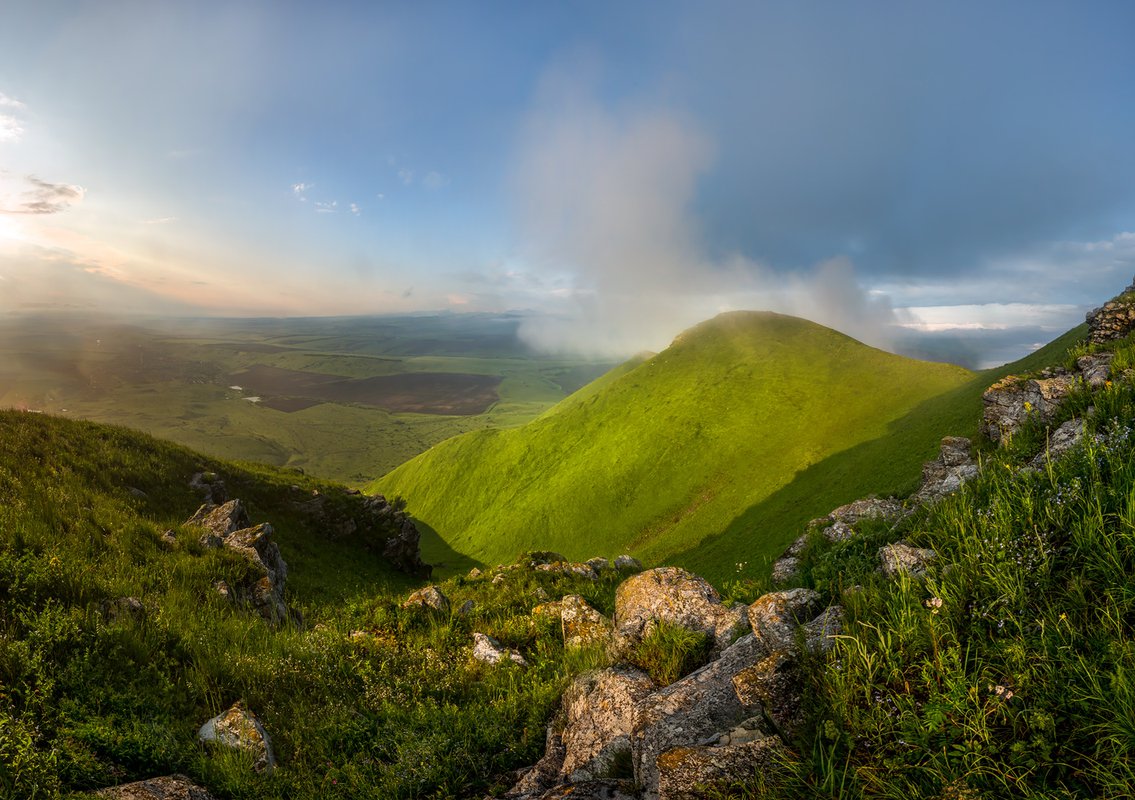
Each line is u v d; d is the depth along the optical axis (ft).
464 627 41.24
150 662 24.73
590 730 18.54
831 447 418.31
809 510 306.35
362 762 20.61
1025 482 17.12
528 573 65.21
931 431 320.91
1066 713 10.23
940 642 12.29
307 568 113.19
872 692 12.14
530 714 23.35
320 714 24.48
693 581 25.07
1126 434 17.33
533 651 34.91
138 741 18.75
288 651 30.96
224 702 24.41
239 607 41.09
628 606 25.04
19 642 21.74
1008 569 13.24
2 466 65.16
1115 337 63.46
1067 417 29.43
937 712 10.77
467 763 19.95
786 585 26.23
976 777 9.92
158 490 92.84
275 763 20.70
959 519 17.19
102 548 44.78
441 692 28.48
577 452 558.15
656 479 469.57
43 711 19.22
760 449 456.86
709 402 542.16
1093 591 12.33
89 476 81.30
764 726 13.21
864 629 13.70
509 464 585.22
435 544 516.32
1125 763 8.99
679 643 20.52
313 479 177.78
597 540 438.40
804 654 13.94
